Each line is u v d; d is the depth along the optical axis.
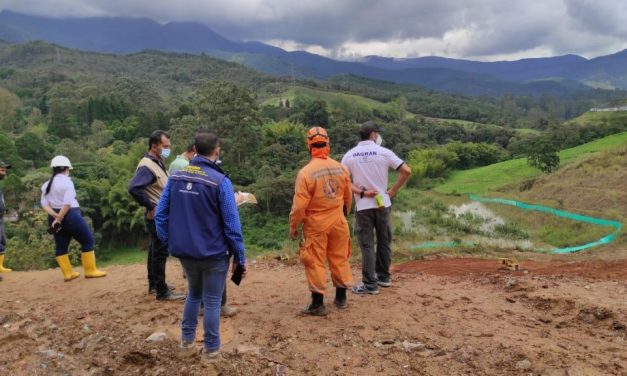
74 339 4.59
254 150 53.78
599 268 8.33
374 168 5.80
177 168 5.62
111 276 7.45
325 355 4.14
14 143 65.62
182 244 3.76
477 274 8.01
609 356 4.05
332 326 4.84
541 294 5.95
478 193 44.09
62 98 107.25
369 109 118.50
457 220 28.97
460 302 5.79
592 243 17.73
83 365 4.02
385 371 3.85
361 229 5.96
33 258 19.14
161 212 3.98
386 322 4.95
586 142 71.94
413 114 134.12
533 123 133.25
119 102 98.56
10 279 7.61
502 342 4.37
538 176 45.38
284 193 39.66
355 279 7.57
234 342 4.47
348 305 5.53
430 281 7.22
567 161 49.94
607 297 5.69
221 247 3.84
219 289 3.91
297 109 99.25
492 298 6.02
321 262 5.12
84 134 85.00
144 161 5.56
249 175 49.34
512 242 21.53
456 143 74.44
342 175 5.12
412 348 4.24
